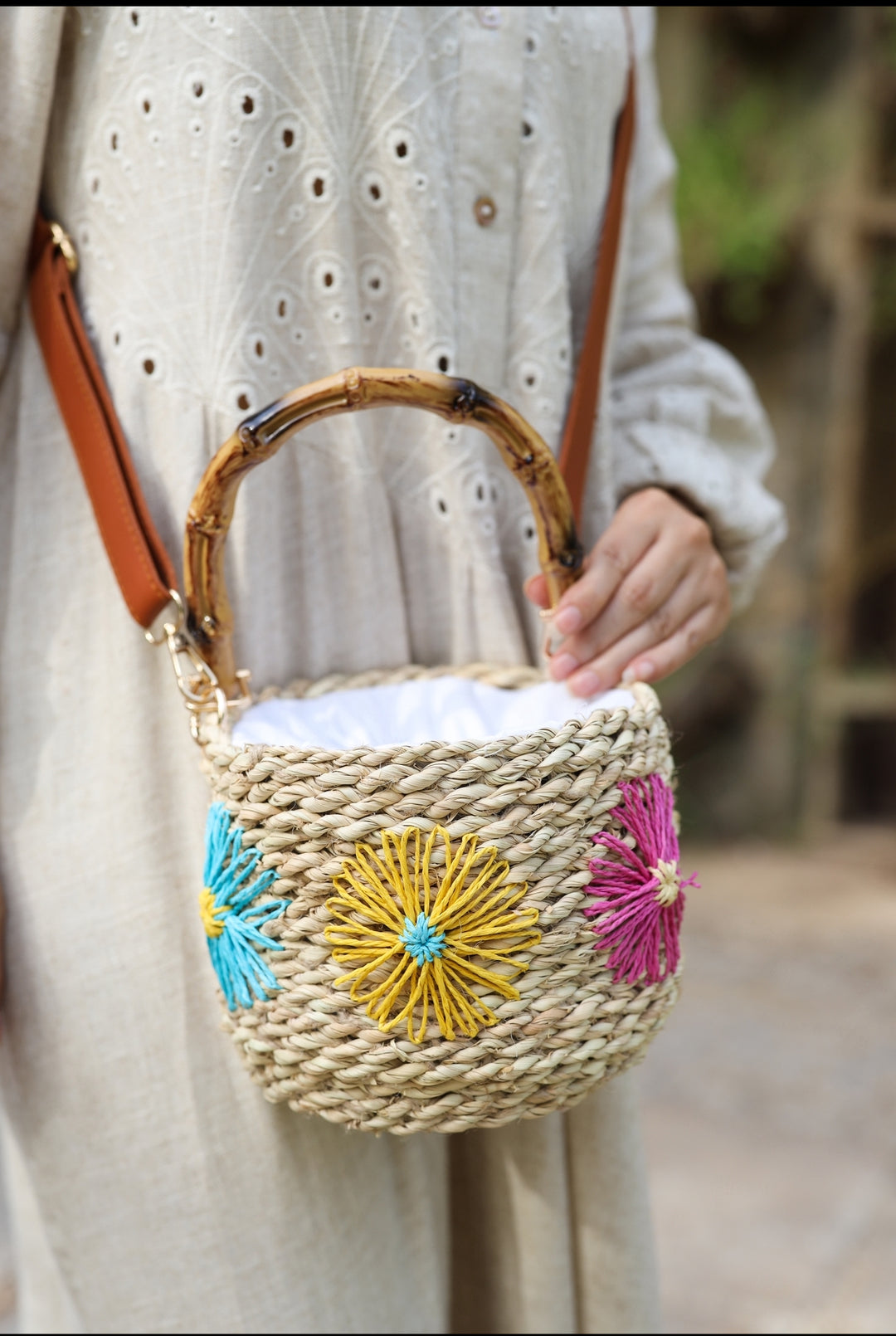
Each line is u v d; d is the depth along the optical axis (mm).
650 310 1007
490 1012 624
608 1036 652
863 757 3768
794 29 3154
